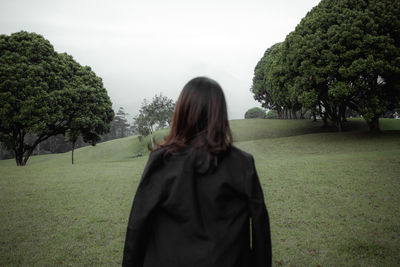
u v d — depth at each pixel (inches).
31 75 805.9
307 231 206.7
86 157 1539.1
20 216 257.0
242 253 44.4
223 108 47.6
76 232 216.2
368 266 153.0
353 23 727.7
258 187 46.5
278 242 189.9
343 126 1336.1
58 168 604.7
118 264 165.3
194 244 42.1
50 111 842.2
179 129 48.4
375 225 212.5
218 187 43.4
